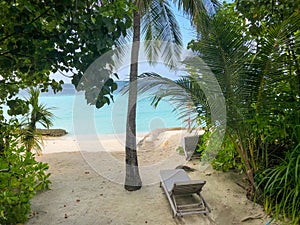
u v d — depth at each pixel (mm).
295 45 3420
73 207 4410
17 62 2332
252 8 3633
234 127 4066
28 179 3619
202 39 3992
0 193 3121
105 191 5066
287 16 3475
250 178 4375
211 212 4199
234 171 5887
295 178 3340
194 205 4297
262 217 3910
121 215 4156
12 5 2061
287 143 4355
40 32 2143
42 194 4930
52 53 2270
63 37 2203
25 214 3752
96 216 4117
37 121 6324
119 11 2277
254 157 4449
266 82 3709
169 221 3988
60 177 5828
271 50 3498
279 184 3564
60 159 7172
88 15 2133
